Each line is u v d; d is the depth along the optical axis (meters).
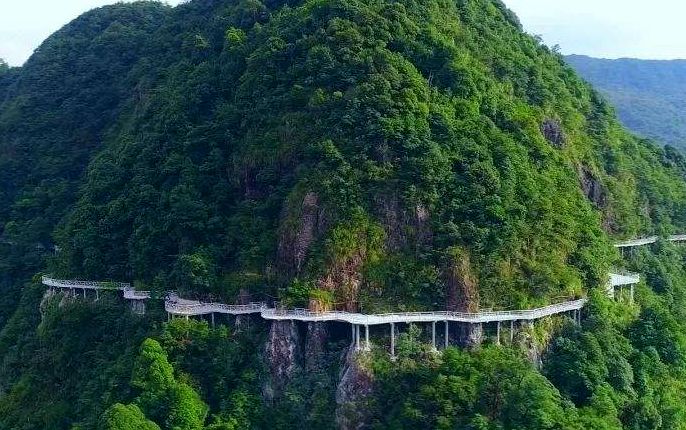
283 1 145.25
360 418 96.94
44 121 174.25
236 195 119.75
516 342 104.75
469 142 111.38
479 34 138.12
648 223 153.88
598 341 108.88
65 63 190.00
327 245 103.75
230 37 136.25
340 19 121.62
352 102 110.81
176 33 170.25
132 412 93.56
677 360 117.88
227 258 113.50
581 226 119.88
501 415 94.12
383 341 101.56
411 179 107.50
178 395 97.75
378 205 106.50
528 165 118.06
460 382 95.81
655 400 109.19
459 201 107.75
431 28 124.06
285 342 102.88
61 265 129.50
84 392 108.69
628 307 125.25
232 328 107.81
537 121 129.88
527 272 109.38
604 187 141.25
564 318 111.75
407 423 94.56
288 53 124.69
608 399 101.12
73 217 135.50
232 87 131.62
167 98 139.25
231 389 102.69
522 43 152.00
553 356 107.62
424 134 109.62
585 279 116.31
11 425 113.31
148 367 99.81
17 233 154.50
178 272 111.75
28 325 133.38
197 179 120.75
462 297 103.06
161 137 131.00
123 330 114.94
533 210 112.50
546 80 145.88
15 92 191.25
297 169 111.25
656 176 171.38
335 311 102.50
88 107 174.25
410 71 115.31
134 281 120.44
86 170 155.00
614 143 157.88
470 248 105.88
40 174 163.12
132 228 124.62
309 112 114.62
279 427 99.06
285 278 106.44
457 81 118.19
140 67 168.62
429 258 105.12
